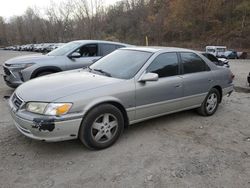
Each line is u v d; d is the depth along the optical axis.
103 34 58.44
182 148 4.36
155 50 5.07
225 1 55.88
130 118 4.52
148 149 4.27
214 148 4.41
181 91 5.21
